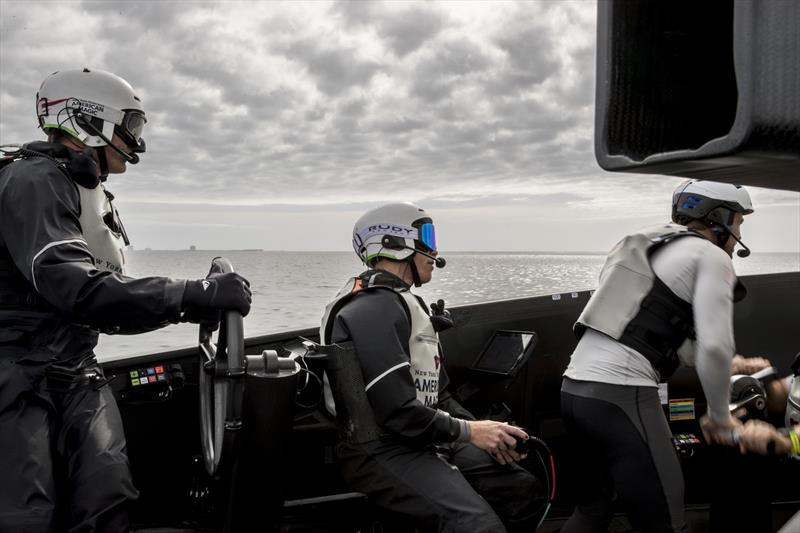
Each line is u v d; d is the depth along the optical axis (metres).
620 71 0.52
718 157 0.45
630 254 2.00
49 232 1.48
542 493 2.06
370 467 1.87
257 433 1.50
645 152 0.52
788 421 2.27
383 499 1.86
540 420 2.93
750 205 2.07
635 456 1.90
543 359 2.94
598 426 1.94
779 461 2.75
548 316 2.95
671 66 0.53
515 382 2.88
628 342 1.93
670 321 1.92
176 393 2.34
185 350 2.37
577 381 2.00
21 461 1.42
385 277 2.02
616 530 2.63
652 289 1.94
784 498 2.91
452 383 2.79
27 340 1.55
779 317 3.18
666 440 1.93
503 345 2.74
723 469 2.74
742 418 2.25
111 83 1.77
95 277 1.46
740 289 1.97
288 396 1.53
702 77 0.54
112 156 1.80
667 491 1.91
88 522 1.41
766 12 0.43
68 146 1.73
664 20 0.53
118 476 1.49
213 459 1.64
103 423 1.58
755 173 0.51
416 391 1.88
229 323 1.51
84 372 1.63
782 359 3.18
